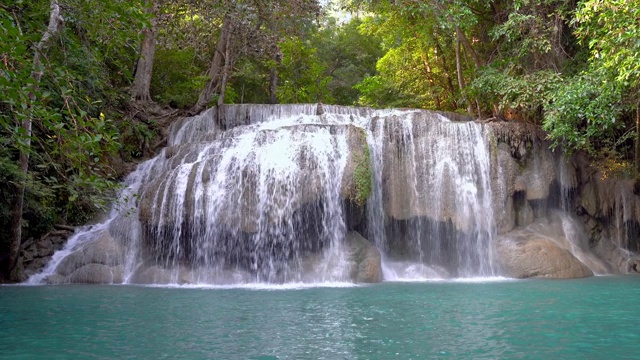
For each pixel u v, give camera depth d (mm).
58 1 7133
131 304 7695
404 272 12688
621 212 15273
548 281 11359
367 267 11711
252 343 4875
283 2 16812
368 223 13250
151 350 4605
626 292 9008
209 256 12094
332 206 12398
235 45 20328
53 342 4980
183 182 12586
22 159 10789
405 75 25031
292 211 12047
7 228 12359
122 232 12766
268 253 11922
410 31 21469
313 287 10328
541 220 14375
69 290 9945
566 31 16984
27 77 4664
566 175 15047
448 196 13367
